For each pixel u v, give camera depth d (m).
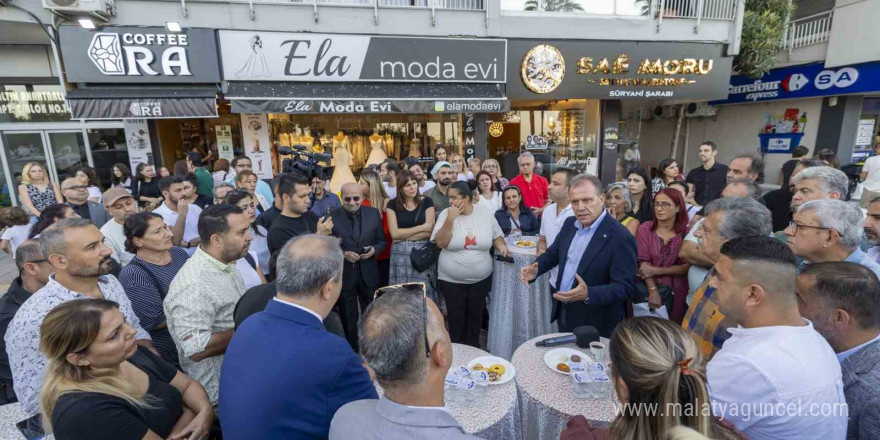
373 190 4.09
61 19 6.28
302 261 1.42
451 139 8.80
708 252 2.05
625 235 2.49
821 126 9.95
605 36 8.16
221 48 6.69
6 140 8.31
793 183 3.13
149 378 1.58
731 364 1.26
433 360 1.05
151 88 6.58
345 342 1.40
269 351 1.32
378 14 7.24
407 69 7.46
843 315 1.38
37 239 2.20
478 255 3.38
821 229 1.79
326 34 6.99
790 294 1.27
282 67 6.96
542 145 9.53
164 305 1.97
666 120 13.53
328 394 1.28
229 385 1.33
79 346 1.29
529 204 5.12
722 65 8.76
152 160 7.42
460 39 7.54
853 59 8.82
